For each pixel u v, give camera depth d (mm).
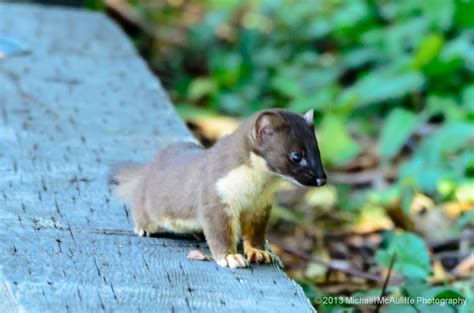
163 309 6395
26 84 11891
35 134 10102
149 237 7801
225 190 7207
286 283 7023
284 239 12258
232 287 6855
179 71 18281
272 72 17641
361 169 14312
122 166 8742
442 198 12609
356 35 17672
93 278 6793
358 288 10234
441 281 10188
